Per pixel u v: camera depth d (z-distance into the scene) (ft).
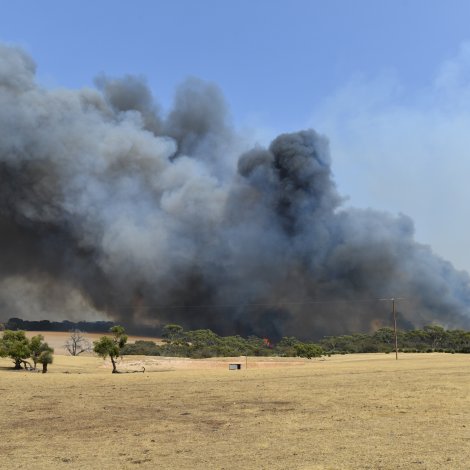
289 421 51.90
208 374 130.62
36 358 159.84
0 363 177.99
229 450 38.24
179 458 35.81
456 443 38.68
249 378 112.27
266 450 37.83
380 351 364.99
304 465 32.65
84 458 36.35
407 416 53.26
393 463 32.68
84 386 95.76
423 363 167.73
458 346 395.34
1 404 69.21
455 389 78.95
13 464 34.60
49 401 72.43
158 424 51.60
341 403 65.72
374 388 83.46
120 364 212.43
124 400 73.10
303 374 122.42
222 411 60.70
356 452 36.29
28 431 48.29
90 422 53.42
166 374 134.82
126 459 35.83
